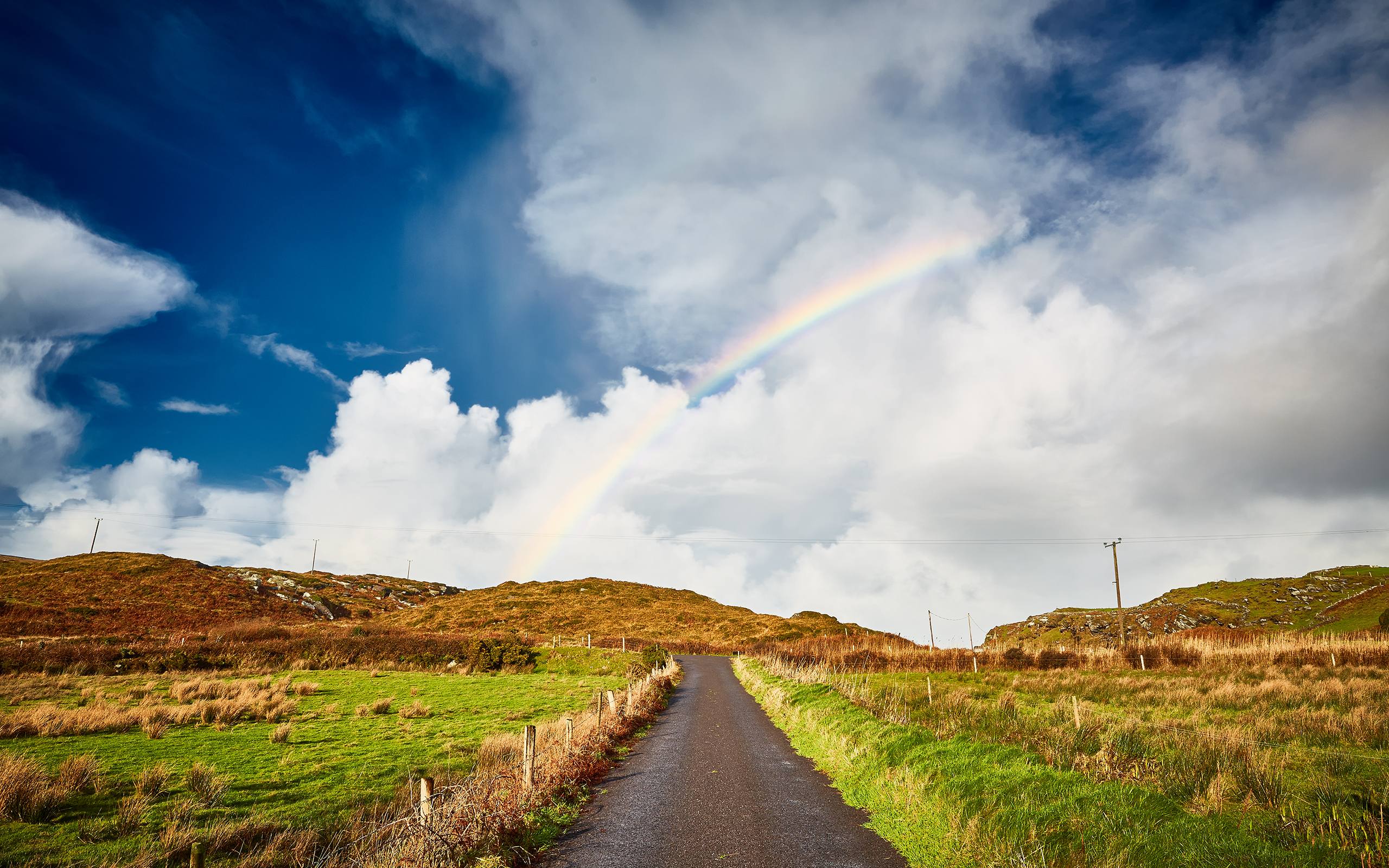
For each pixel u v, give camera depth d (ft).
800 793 43.19
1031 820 29.45
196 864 22.09
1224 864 25.12
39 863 32.91
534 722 82.17
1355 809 33.32
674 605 475.31
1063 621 428.15
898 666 167.02
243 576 370.73
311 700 103.55
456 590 572.51
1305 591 382.63
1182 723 66.74
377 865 29.60
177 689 98.53
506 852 30.32
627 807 39.91
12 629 225.35
